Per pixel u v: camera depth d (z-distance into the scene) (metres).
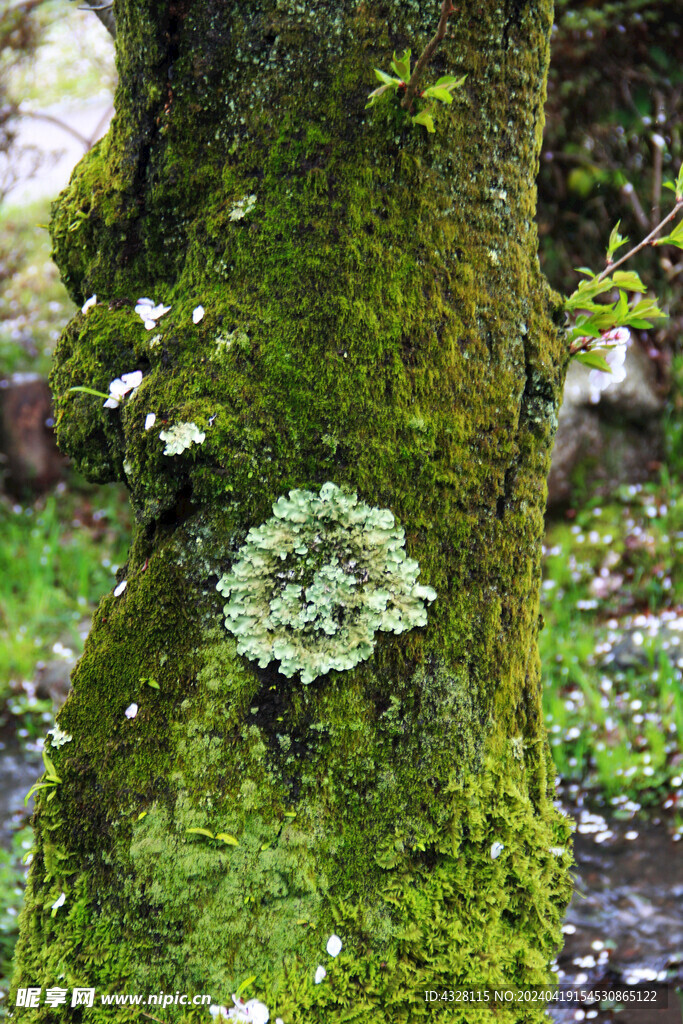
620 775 1.79
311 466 1.13
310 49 1.13
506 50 1.15
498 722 1.17
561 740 1.89
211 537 1.13
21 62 3.34
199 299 1.14
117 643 1.15
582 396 2.62
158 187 1.16
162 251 1.17
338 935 1.12
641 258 2.78
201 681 1.13
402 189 1.13
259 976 1.12
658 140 2.59
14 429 3.03
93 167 1.19
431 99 1.13
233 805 1.12
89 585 2.64
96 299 1.18
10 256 3.77
